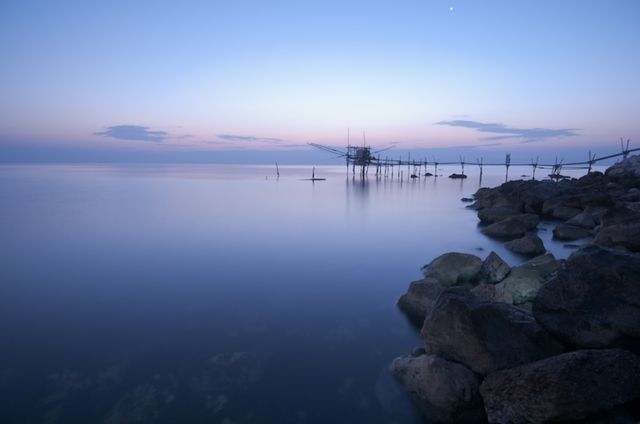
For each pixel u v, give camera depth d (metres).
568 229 26.20
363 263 20.98
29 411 8.51
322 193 66.81
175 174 135.75
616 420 6.56
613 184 45.59
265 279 18.03
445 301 9.38
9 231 29.12
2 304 14.76
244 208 44.19
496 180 114.38
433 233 29.83
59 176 110.12
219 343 11.63
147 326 12.83
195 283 17.39
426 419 8.21
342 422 8.23
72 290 16.38
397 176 140.50
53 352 11.09
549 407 6.69
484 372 8.29
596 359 7.01
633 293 8.16
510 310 9.42
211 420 8.28
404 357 10.01
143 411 8.52
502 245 24.97
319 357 10.80
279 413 8.50
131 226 31.66
